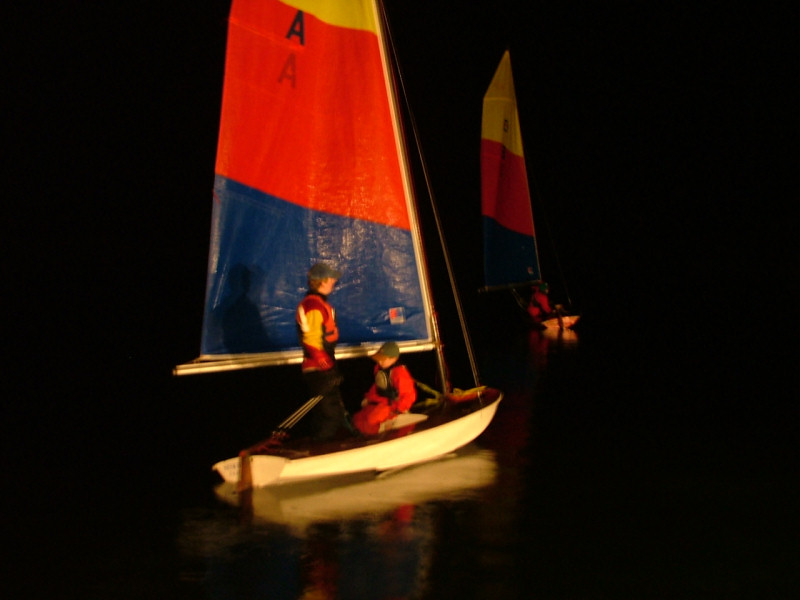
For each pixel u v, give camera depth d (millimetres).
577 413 7602
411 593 4109
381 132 6383
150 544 4680
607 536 4801
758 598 4102
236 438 7004
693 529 4918
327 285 5750
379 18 6320
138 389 8945
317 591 4129
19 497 5480
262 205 5980
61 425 7422
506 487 5598
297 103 6043
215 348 5875
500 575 4305
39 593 4133
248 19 5754
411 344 6543
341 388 9156
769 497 5453
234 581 4234
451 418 6184
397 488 5562
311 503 5289
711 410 7691
